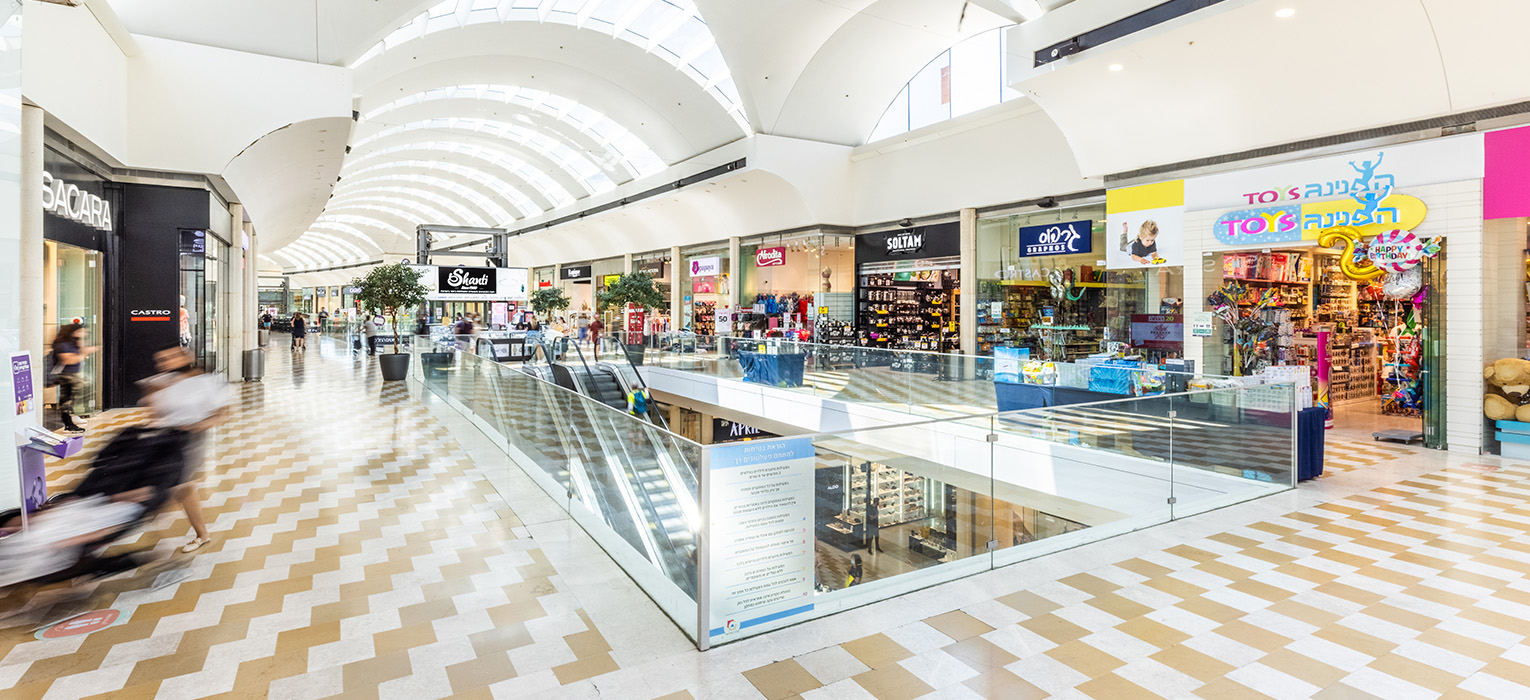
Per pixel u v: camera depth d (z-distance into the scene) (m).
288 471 7.32
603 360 18.98
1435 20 7.81
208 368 13.31
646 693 3.07
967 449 4.59
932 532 4.40
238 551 4.91
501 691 3.09
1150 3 9.12
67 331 9.14
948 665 3.33
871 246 20.39
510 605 4.02
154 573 4.48
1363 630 3.71
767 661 3.38
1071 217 14.96
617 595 4.18
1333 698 3.05
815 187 19.91
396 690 3.09
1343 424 10.41
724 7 15.09
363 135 22.88
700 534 3.45
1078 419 5.21
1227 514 5.95
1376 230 9.06
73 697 3.02
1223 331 10.87
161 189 11.52
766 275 23.95
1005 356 10.16
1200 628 3.74
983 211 16.94
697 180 22.02
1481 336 8.27
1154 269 12.24
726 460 3.51
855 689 3.11
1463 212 8.33
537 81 20.33
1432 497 6.45
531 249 43.91
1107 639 3.61
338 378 16.47
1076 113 11.70
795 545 3.80
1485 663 3.36
